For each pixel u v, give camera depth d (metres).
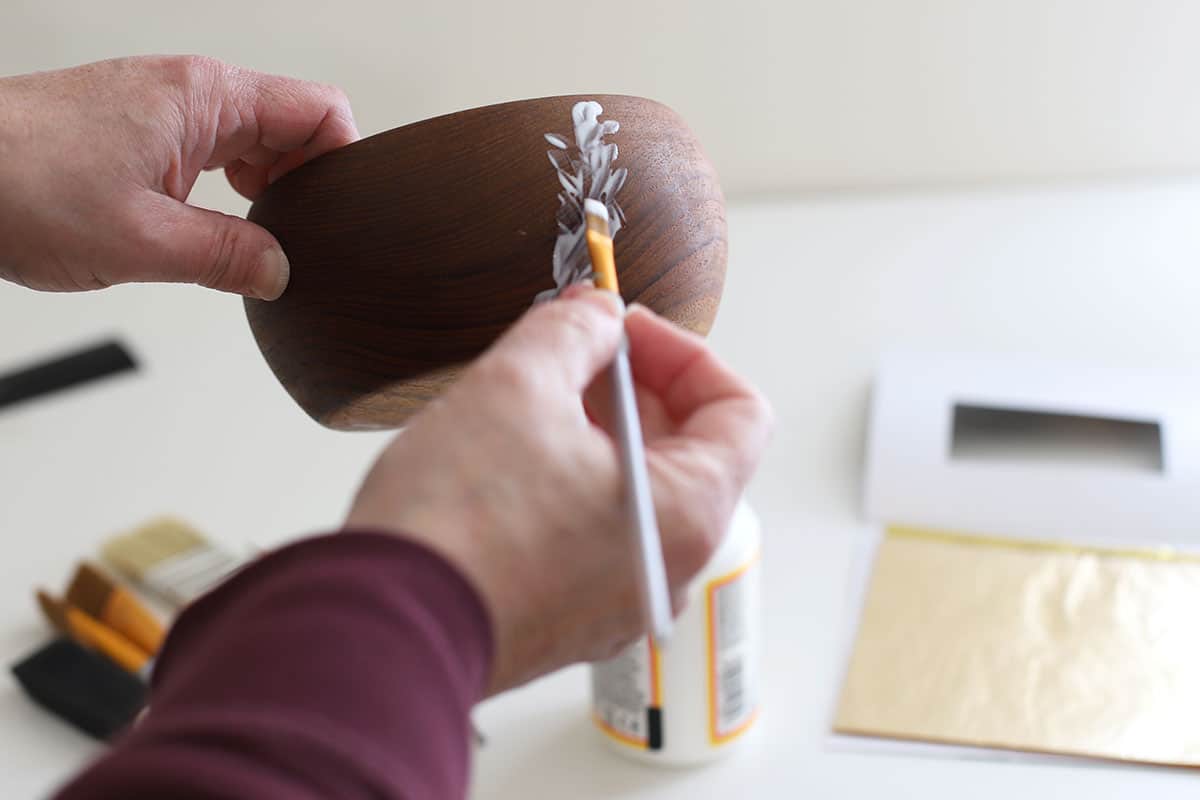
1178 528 0.79
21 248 0.67
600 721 0.69
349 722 0.32
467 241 0.56
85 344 1.03
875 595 0.76
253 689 0.32
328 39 1.12
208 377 0.99
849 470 0.85
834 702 0.71
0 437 0.95
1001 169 1.13
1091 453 0.85
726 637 0.67
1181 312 0.97
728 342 0.98
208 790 0.28
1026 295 1.00
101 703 0.72
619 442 0.44
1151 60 1.07
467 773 0.35
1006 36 1.08
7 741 0.72
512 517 0.41
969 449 0.85
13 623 0.79
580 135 0.57
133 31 1.13
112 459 0.92
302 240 0.59
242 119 0.70
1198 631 0.73
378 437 0.92
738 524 0.67
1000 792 0.66
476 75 1.12
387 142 0.57
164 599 0.80
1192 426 0.85
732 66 1.11
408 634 0.34
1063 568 0.77
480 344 0.57
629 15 1.09
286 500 0.86
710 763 0.69
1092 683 0.70
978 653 0.72
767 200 1.15
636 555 0.41
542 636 0.44
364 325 0.58
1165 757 0.67
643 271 0.57
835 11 1.08
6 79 0.67
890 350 0.95
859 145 1.13
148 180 0.67
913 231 1.09
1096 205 1.09
